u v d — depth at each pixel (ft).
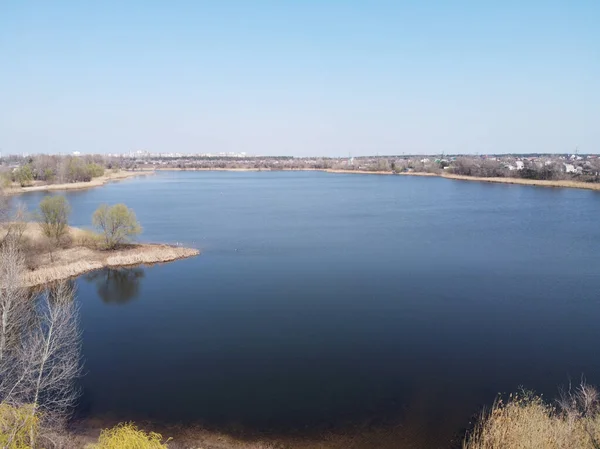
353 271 127.65
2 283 59.31
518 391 65.26
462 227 189.37
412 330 87.56
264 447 53.36
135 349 81.51
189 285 118.62
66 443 50.14
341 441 54.54
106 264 138.21
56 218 150.61
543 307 98.94
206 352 79.87
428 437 54.95
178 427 57.62
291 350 79.92
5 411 44.73
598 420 49.14
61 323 56.80
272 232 185.26
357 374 71.05
